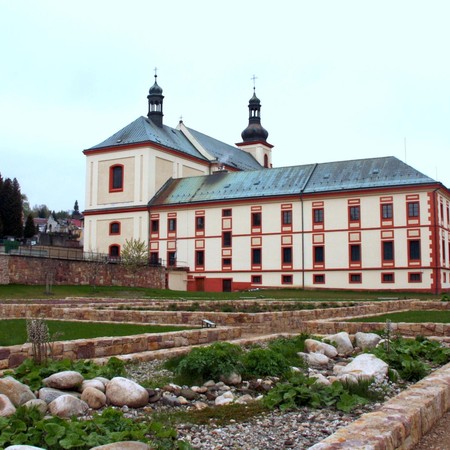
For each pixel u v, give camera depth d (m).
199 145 90.75
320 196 67.75
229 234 72.62
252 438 8.09
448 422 8.29
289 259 69.12
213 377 11.62
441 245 63.34
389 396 10.47
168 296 50.62
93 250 80.62
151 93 87.75
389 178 65.88
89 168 82.69
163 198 78.31
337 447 6.01
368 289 64.44
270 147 109.19
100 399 9.57
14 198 108.75
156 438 7.71
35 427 7.61
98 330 18.47
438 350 14.09
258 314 23.94
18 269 50.97
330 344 15.45
